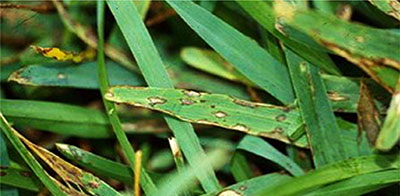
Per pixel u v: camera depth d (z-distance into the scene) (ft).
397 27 0.85
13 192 0.86
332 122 0.80
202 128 0.89
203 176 0.80
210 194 0.79
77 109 0.89
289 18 0.72
